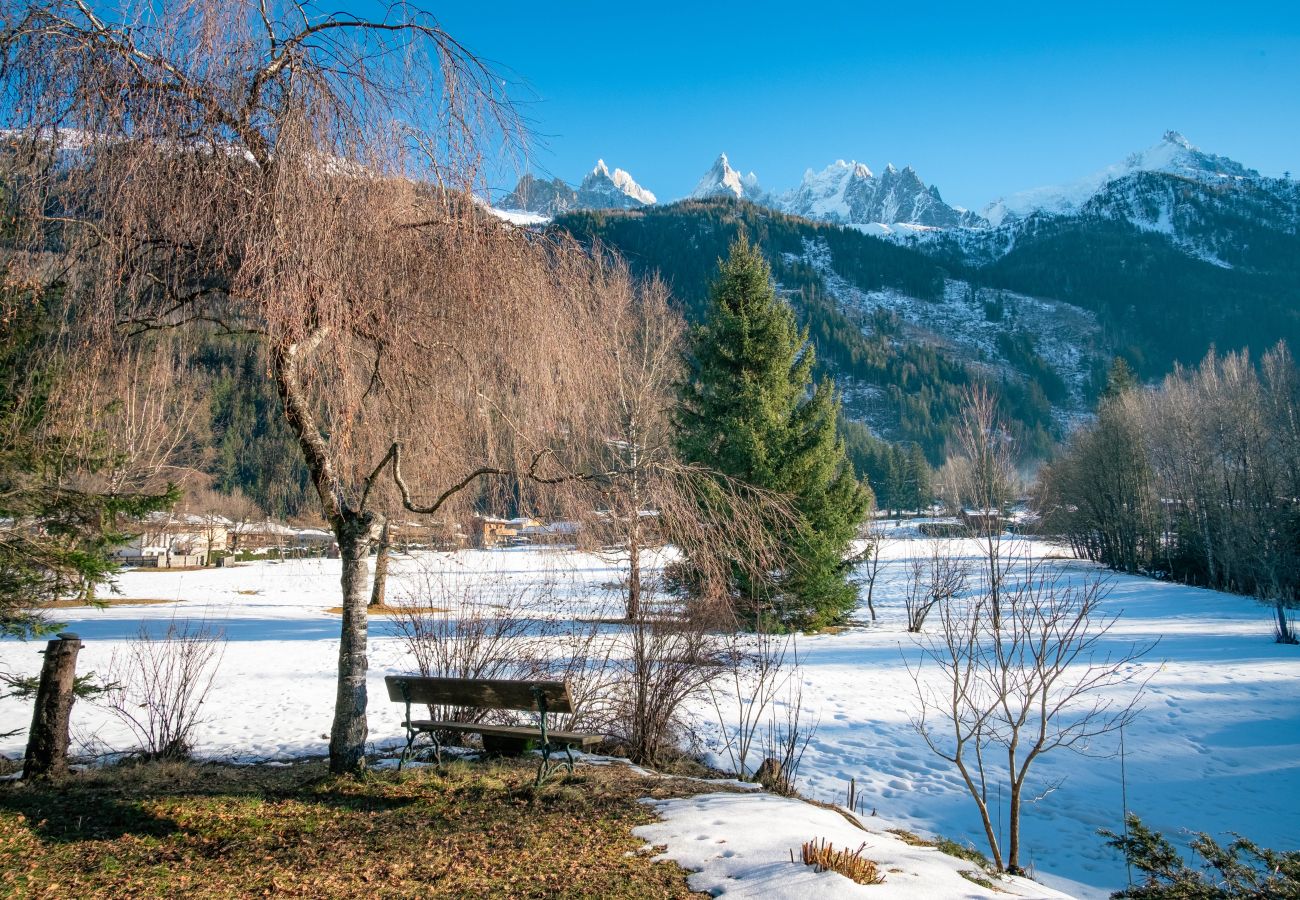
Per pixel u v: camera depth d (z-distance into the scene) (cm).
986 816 556
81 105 459
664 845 446
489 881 397
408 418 618
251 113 499
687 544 601
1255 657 1669
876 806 754
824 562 1938
